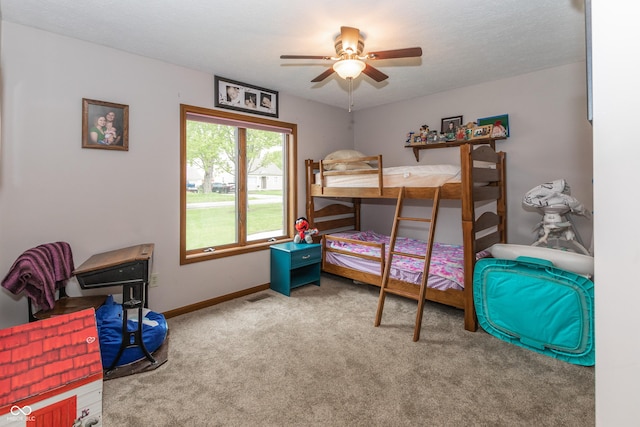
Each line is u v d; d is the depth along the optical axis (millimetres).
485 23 2338
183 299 3203
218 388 1992
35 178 2385
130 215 2855
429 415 1748
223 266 3510
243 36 2520
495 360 2283
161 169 3031
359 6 2107
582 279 2137
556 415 1737
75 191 2566
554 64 3123
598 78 637
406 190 3168
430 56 2922
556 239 2877
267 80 3551
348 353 2389
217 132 3557
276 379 2076
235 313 3164
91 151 2635
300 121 4223
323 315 3098
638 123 593
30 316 2229
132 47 2707
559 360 2281
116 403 1857
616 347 624
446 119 3959
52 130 2443
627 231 606
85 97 2584
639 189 593
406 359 2301
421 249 3734
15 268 2025
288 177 4254
